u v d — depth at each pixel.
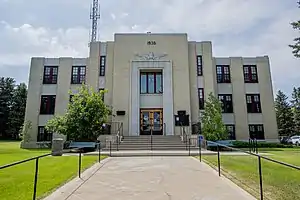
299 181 7.59
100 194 6.25
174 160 12.31
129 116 24.27
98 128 20.64
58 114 24.00
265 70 27.42
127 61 25.47
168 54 25.64
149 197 5.98
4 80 54.19
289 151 18.39
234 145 21.78
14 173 8.88
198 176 8.41
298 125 44.16
